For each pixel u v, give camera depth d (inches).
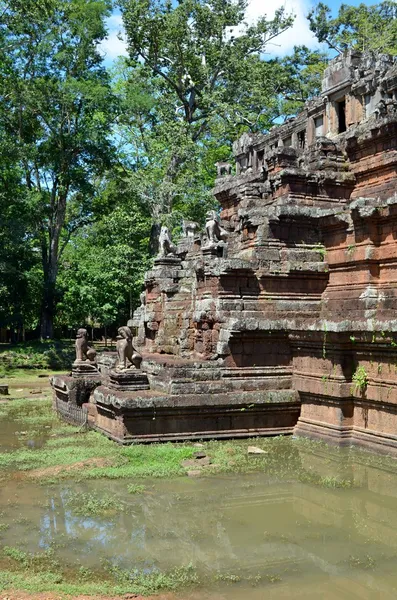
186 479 482.6
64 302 1909.4
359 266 665.6
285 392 642.2
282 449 580.7
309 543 357.7
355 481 480.1
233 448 579.2
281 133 995.3
